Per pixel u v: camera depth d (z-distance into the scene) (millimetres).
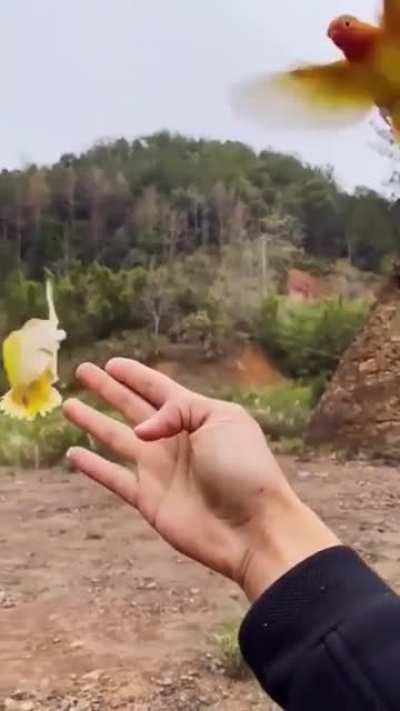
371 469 6156
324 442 6977
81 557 3854
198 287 13586
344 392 7062
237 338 12406
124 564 3740
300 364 11570
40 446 6332
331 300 12305
